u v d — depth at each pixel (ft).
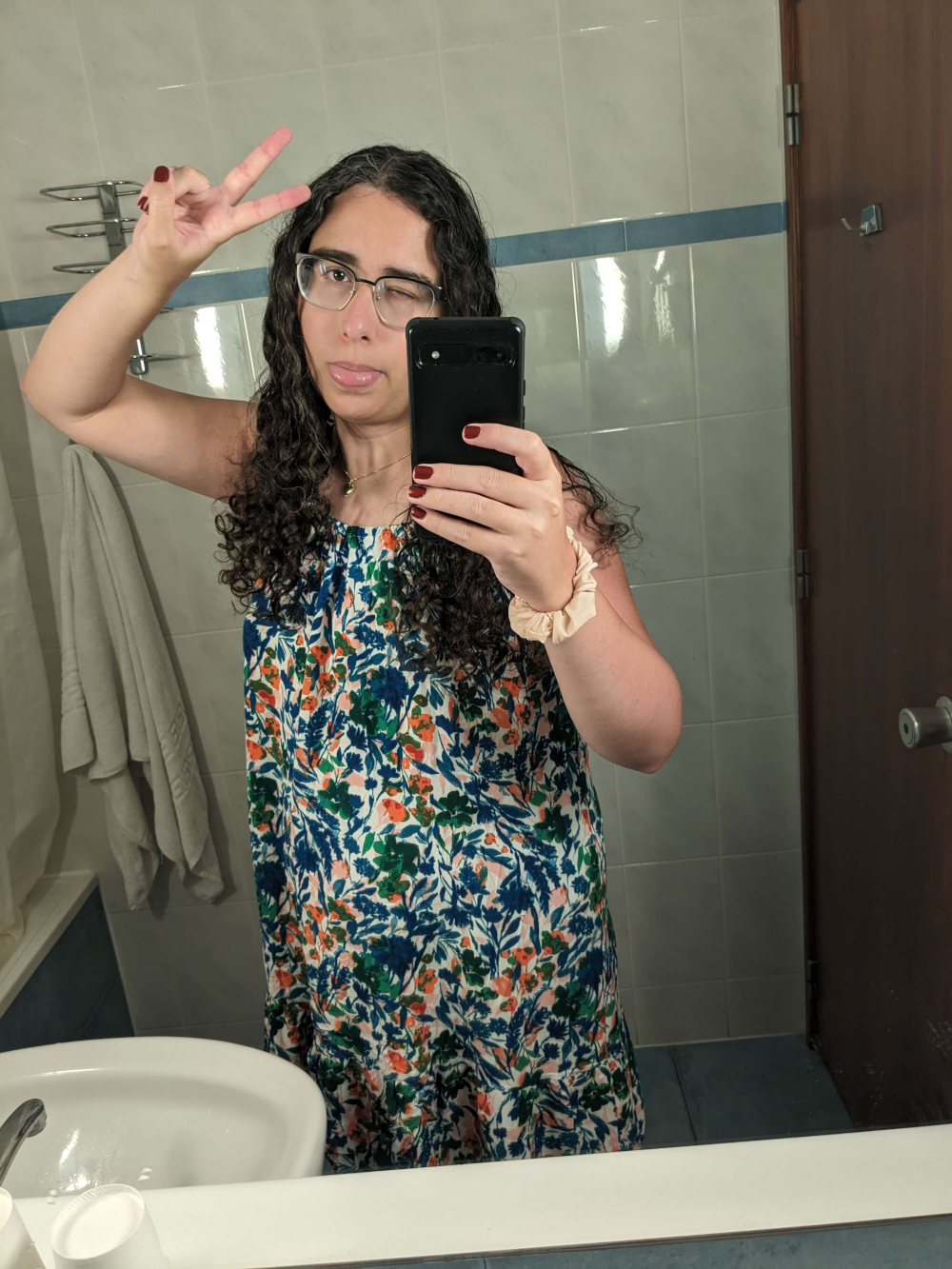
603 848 2.58
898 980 3.33
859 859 3.85
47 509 4.45
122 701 4.44
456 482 1.52
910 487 2.97
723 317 4.44
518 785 2.33
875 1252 1.69
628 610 2.24
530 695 2.30
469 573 2.17
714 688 4.85
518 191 4.29
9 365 4.34
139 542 4.59
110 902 3.94
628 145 4.22
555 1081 2.49
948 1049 2.74
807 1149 1.81
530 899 2.34
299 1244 1.74
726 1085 2.74
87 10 4.05
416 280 2.09
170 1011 3.98
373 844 2.26
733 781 4.93
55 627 4.50
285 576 2.34
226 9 4.07
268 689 2.43
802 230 4.15
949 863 2.82
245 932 4.30
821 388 4.05
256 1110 2.06
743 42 4.09
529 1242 1.72
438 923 2.32
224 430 2.78
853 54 3.31
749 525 4.68
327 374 2.18
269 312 2.35
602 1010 2.49
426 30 4.09
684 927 5.06
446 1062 2.43
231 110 4.17
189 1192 1.81
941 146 2.54
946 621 2.72
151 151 4.21
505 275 4.39
